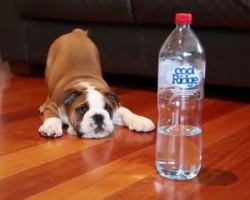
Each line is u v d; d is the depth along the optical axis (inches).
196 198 46.3
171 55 50.3
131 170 51.5
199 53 50.6
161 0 75.8
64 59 69.0
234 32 74.0
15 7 90.7
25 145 57.6
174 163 50.2
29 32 90.9
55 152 55.8
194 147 50.8
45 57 90.5
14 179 49.4
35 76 94.1
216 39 75.2
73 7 83.0
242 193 47.2
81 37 72.8
